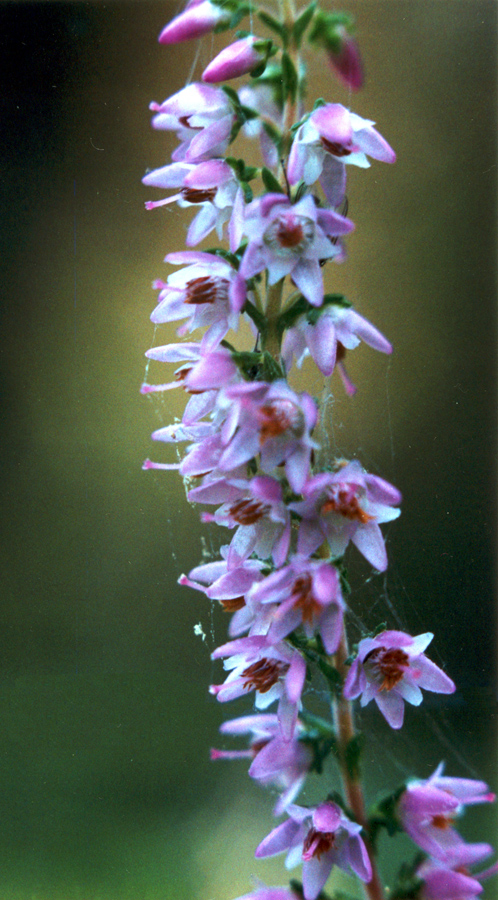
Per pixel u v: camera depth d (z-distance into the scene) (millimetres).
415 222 296
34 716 210
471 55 292
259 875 153
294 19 134
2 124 299
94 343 305
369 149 132
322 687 154
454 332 290
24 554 292
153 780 169
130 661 274
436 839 133
